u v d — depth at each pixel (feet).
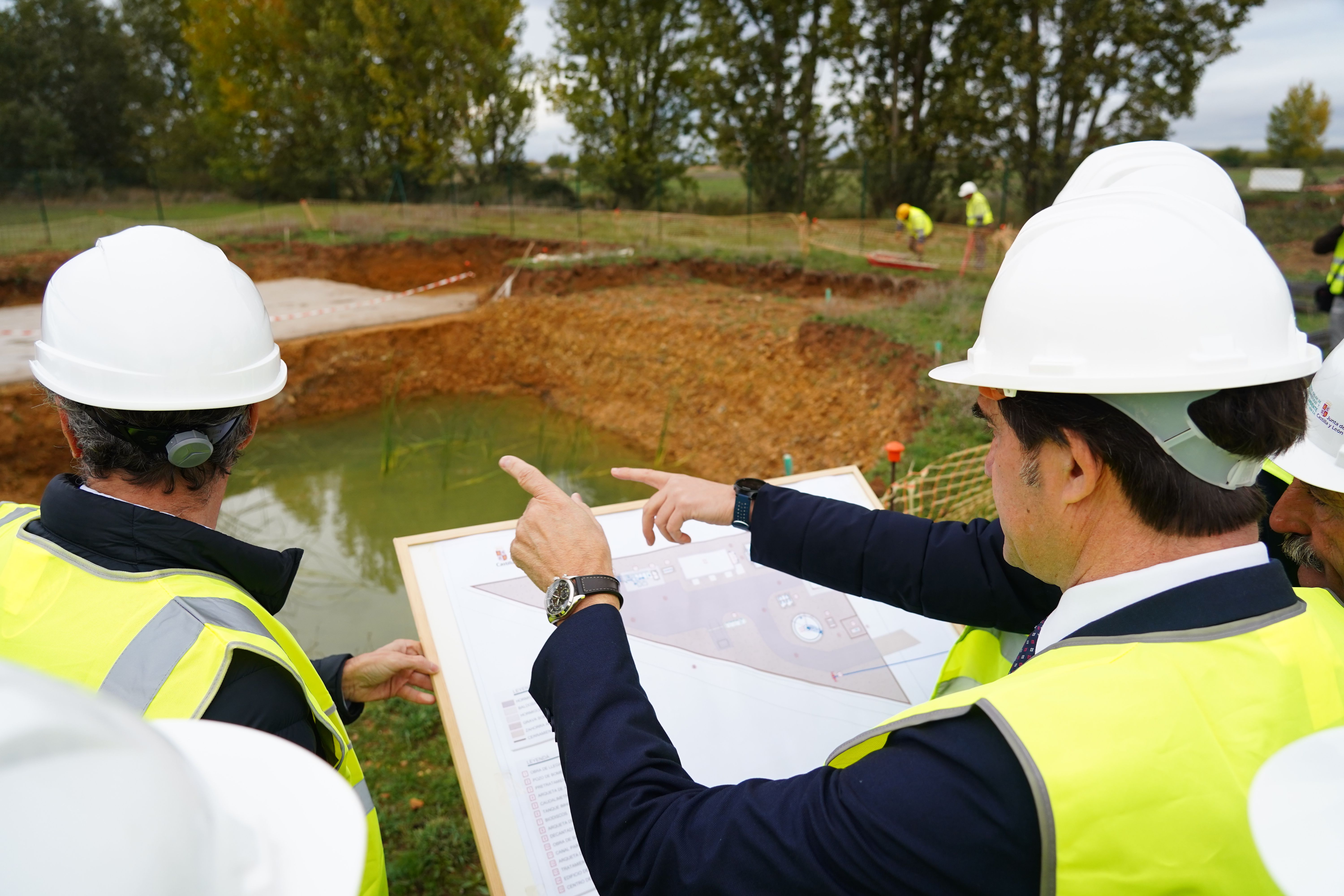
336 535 25.58
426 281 53.88
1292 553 4.56
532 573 4.41
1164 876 2.44
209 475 4.34
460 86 86.99
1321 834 1.89
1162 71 67.97
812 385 29.40
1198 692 2.66
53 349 4.09
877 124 77.25
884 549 5.07
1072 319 2.95
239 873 1.92
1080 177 4.73
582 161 85.05
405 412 37.37
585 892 4.72
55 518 3.98
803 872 2.79
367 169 92.94
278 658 3.79
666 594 6.11
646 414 33.58
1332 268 22.30
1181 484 2.87
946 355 25.73
